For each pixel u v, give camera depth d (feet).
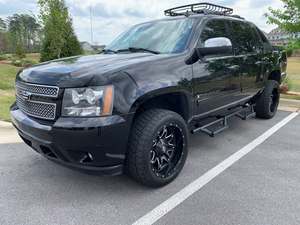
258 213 8.97
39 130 9.10
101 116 8.64
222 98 13.35
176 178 11.19
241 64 14.46
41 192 10.23
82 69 9.32
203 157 13.28
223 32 13.74
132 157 9.62
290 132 16.94
